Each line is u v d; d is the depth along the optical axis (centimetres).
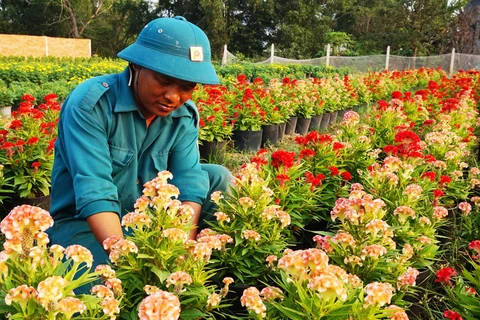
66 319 158
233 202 307
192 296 212
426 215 373
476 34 3597
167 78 250
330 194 418
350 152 496
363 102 1348
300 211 384
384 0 4603
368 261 257
